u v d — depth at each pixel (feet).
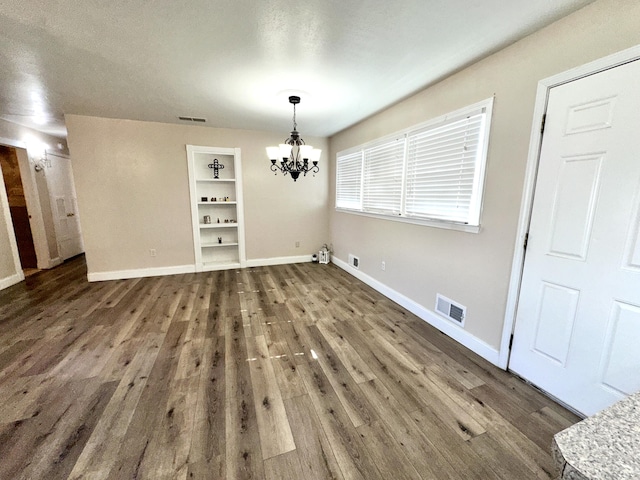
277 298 11.34
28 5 4.98
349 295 11.71
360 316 9.71
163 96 9.63
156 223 14.03
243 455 4.51
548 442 4.80
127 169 13.21
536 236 5.97
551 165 5.61
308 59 7.00
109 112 11.64
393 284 11.12
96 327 8.77
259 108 10.87
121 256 13.69
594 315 5.10
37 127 14.44
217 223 15.51
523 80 6.03
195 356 7.25
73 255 18.65
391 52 6.64
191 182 14.26
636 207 4.49
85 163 12.59
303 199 16.81
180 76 8.01
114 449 4.58
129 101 10.15
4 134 12.72
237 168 15.02
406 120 9.84
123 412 5.37
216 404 5.60
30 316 9.52
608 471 1.83
